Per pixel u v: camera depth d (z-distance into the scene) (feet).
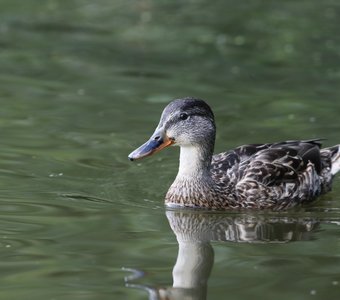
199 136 51.06
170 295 37.58
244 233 46.60
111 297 37.35
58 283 38.65
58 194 50.98
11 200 49.65
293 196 51.67
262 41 83.30
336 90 70.18
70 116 64.13
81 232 45.19
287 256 42.60
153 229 46.26
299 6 94.12
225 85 71.46
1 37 83.30
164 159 57.88
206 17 90.99
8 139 59.41
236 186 51.31
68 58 78.18
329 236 45.96
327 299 37.11
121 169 55.57
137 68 75.82
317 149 54.08
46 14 91.71
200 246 44.19
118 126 62.28
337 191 54.95
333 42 82.74
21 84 71.10
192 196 50.83
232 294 37.81
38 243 43.45
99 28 87.30
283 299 37.14
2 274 39.58
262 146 54.13
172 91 69.87
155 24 88.84
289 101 67.56
